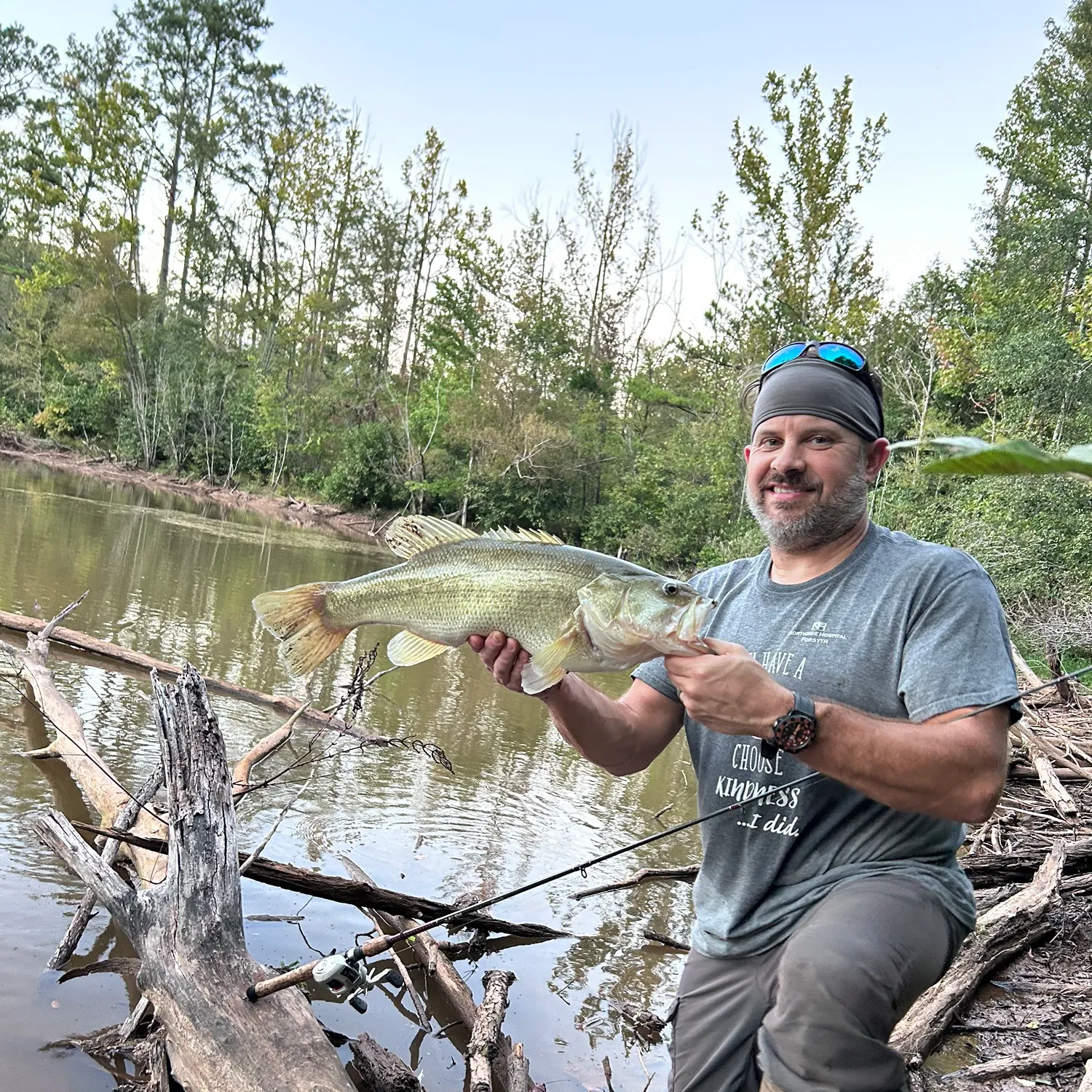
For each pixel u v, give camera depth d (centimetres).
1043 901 455
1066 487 1552
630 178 3875
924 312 3316
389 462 3494
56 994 342
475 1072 318
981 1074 332
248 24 5175
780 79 2500
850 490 264
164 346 4341
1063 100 2752
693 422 3319
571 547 274
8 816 489
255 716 732
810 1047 216
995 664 229
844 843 247
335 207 4650
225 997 300
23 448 4172
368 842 520
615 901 497
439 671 1018
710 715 219
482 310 3622
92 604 1057
